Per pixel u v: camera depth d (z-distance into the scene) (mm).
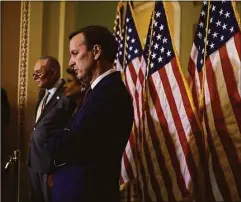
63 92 2965
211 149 2535
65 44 3855
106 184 1628
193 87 2709
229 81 2447
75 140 1537
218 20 2559
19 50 3775
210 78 2529
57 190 1711
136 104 2996
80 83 2223
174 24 3574
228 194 2465
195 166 2609
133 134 3010
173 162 2697
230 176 2451
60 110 2871
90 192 1604
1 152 3561
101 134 1562
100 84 1645
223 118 2461
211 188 2578
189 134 2629
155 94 2816
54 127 2842
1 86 3719
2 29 3736
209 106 2525
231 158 2438
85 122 1553
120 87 1663
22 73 3762
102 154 1601
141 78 2994
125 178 3006
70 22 3896
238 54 2428
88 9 4281
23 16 3766
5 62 3742
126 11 3277
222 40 2512
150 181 2834
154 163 2793
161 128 2762
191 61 2732
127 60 3182
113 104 1592
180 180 2658
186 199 2830
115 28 3391
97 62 1688
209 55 2555
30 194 2992
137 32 3178
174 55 2775
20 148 3736
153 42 2914
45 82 2982
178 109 2691
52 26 3850
